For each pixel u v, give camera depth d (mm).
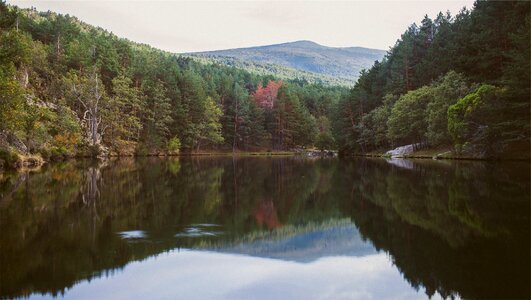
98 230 12953
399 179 28328
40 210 16359
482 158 46406
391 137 68125
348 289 8055
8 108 29688
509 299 7168
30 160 41094
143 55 118000
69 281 8477
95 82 65375
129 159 62594
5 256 10109
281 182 28438
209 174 35219
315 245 11375
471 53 56219
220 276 8844
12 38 29656
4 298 7551
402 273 8844
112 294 7812
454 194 19875
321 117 132375
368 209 17047
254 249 10945
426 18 81875
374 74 97438
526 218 13805
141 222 14281
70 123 56062
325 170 40031
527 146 44094
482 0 61812
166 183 27125
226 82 121312
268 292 7949
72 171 35250
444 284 8016
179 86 97188
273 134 117438
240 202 19109
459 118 45938
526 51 38406
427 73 69000
